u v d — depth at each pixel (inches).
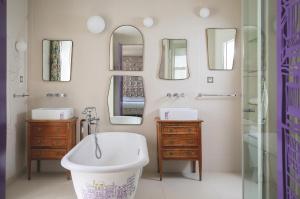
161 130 133.3
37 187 124.1
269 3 77.2
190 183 131.6
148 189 123.3
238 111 149.9
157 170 149.6
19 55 137.9
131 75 149.9
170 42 149.0
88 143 130.1
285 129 67.9
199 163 134.4
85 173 86.1
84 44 148.7
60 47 148.0
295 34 62.5
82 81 149.1
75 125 143.9
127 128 150.4
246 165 96.7
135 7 148.6
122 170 85.7
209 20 149.1
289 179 66.2
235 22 149.0
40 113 134.2
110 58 149.3
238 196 115.6
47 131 132.1
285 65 67.6
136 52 149.3
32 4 146.9
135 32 149.0
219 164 150.6
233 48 149.3
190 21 149.1
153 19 148.9
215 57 149.3
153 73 149.9
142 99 149.9
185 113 136.8
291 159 65.2
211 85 149.9
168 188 124.7
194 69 149.6
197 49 149.6
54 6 147.6
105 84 149.6
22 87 141.9
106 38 149.1
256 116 87.8
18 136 138.3
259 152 85.0
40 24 147.4
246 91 96.3
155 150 150.0
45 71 147.7
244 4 97.4
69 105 149.0
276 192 74.5
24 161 145.6
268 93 78.6
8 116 127.8
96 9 148.3
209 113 150.1
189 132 133.8
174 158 133.9
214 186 127.6
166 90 149.9
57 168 148.2
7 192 117.7
